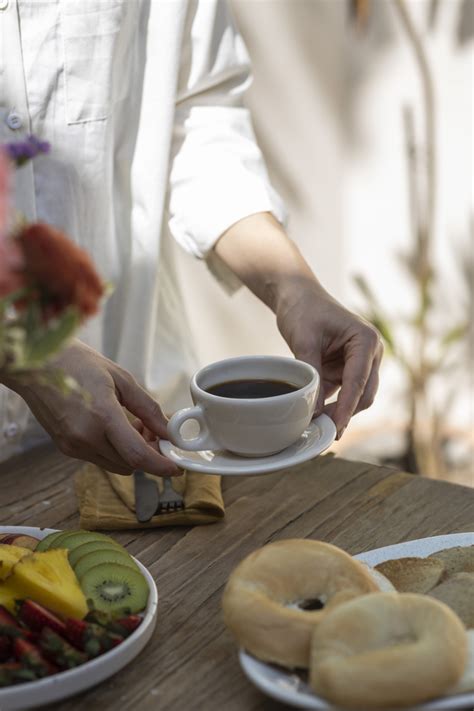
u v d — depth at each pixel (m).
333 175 2.70
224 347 2.60
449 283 2.77
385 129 2.67
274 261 1.21
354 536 0.96
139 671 0.74
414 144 2.65
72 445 0.96
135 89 1.36
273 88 2.53
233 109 1.43
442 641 0.62
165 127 1.36
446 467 2.81
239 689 0.72
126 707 0.70
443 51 2.58
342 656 0.62
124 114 1.36
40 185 1.30
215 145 1.38
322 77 2.62
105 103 1.31
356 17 2.58
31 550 0.86
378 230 2.76
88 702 0.71
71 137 1.30
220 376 0.95
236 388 0.93
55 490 1.09
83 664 0.70
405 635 0.64
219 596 0.86
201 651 0.77
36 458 1.19
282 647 0.66
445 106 2.62
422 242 2.67
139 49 1.34
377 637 0.64
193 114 1.40
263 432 0.86
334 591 0.70
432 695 0.61
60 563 0.79
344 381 1.00
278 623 0.67
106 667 0.70
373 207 2.75
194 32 1.36
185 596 0.86
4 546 0.81
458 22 2.55
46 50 1.25
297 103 2.59
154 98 1.35
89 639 0.72
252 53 2.46
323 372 1.11
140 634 0.74
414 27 2.57
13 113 1.25
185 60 1.37
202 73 1.38
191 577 0.89
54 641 0.71
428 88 2.52
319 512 1.01
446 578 0.78
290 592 0.71
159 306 1.55
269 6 2.47
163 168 1.38
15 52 1.22
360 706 0.61
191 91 1.39
